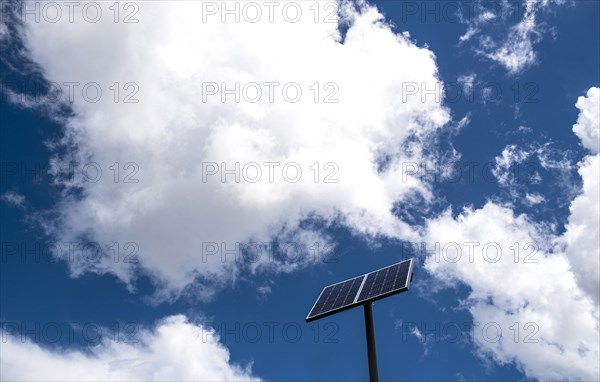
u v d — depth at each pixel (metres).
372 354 12.87
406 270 14.48
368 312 13.47
